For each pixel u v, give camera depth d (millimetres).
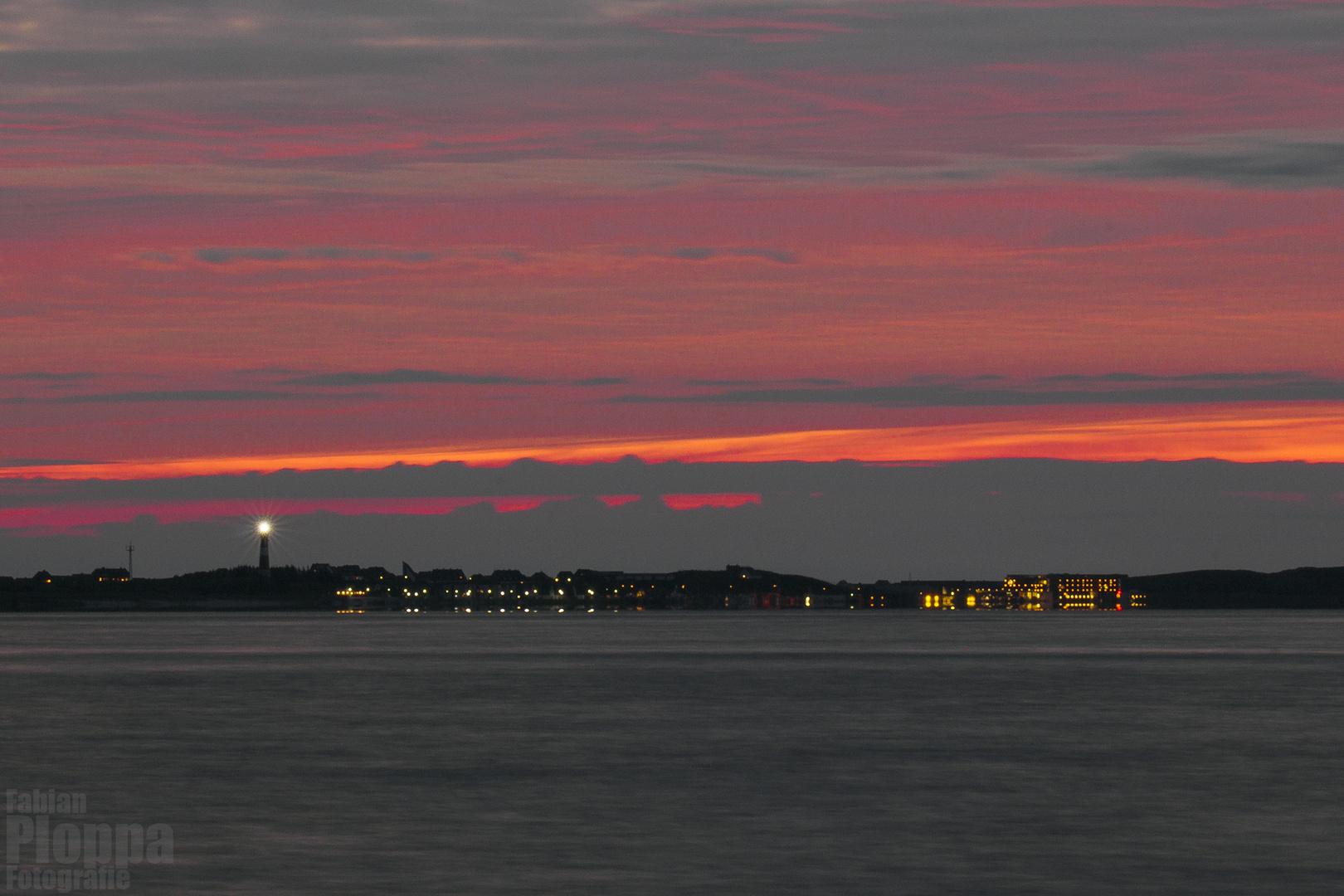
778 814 151625
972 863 128875
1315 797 162250
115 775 180500
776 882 121938
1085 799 160875
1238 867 127375
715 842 137375
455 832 141875
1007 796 163375
